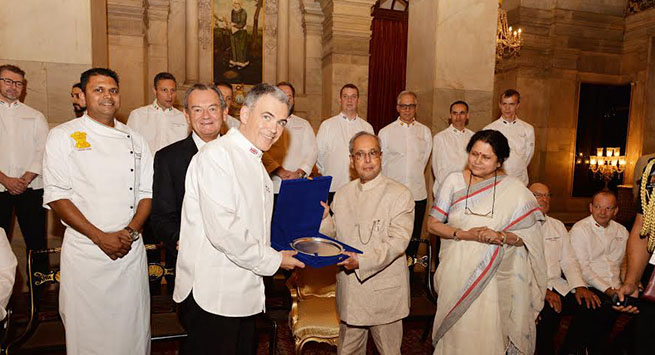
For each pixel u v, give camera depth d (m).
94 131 2.43
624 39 11.28
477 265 2.37
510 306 2.46
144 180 2.60
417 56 5.59
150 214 2.58
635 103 11.04
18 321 3.52
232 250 1.77
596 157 11.29
